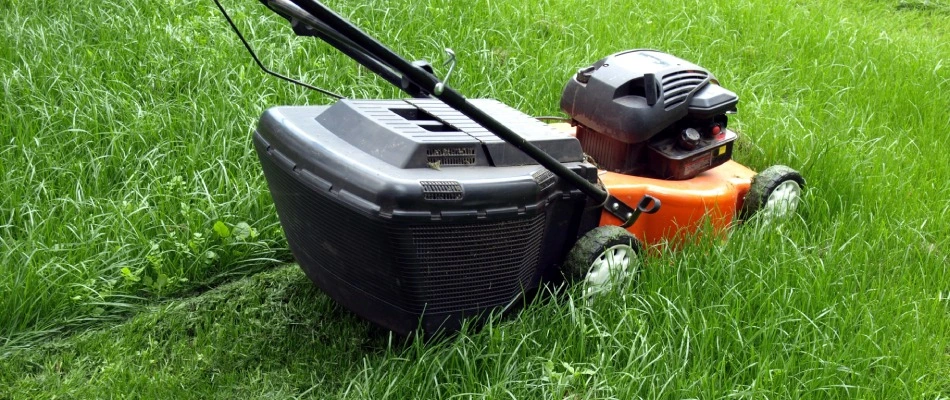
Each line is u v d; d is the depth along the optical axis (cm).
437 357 260
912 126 393
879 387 263
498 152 258
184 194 309
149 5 398
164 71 357
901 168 362
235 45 374
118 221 299
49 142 324
